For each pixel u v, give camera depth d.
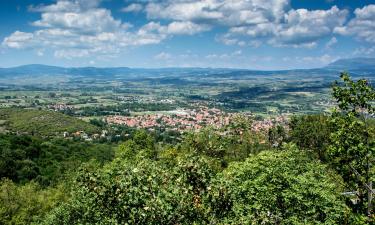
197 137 53.28
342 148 25.70
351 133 25.61
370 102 25.66
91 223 15.02
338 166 27.17
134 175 13.40
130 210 12.88
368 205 24.81
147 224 12.75
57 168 92.81
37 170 88.31
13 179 81.69
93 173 13.60
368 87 25.42
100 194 12.98
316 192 25.30
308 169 29.33
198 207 13.59
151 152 70.56
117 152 82.31
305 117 82.50
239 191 24.64
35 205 53.94
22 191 56.69
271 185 25.44
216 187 14.05
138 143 84.56
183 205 13.32
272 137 83.50
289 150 31.09
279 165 27.53
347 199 26.62
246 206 23.97
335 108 26.47
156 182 13.45
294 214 25.19
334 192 27.47
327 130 70.00
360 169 25.73
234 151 67.94
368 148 25.05
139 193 12.88
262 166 27.30
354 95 25.73
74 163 96.81
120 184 13.02
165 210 12.85
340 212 25.25
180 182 13.77
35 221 44.72
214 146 51.56
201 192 13.97
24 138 108.00
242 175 27.12
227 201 14.12
